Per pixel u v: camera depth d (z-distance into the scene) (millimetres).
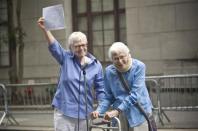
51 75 31766
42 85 24703
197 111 23109
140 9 29500
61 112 11680
